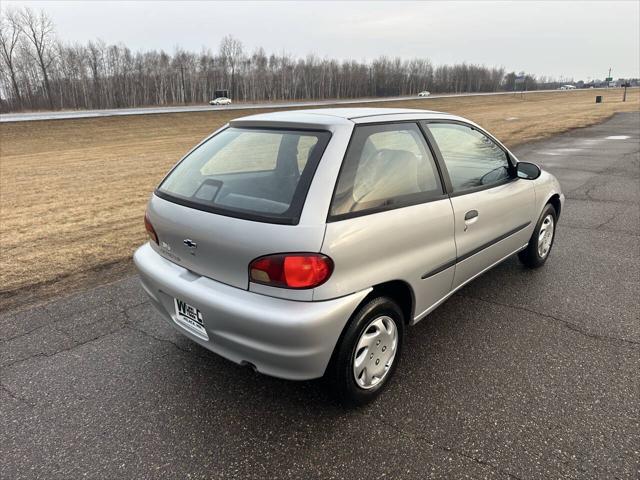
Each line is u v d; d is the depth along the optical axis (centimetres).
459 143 318
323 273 207
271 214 215
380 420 241
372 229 229
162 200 274
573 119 2466
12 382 278
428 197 271
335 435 231
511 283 407
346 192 224
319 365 218
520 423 235
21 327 347
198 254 240
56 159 1916
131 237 607
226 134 297
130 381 279
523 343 311
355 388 242
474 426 234
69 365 296
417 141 280
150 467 213
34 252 548
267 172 248
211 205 240
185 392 268
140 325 348
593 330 325
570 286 399
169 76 9156
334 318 212
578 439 222
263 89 10212
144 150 2186
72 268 482
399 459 214
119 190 1032
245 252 215
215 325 228
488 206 323
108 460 217
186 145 2406
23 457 220
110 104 8406
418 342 315
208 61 9981
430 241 269
